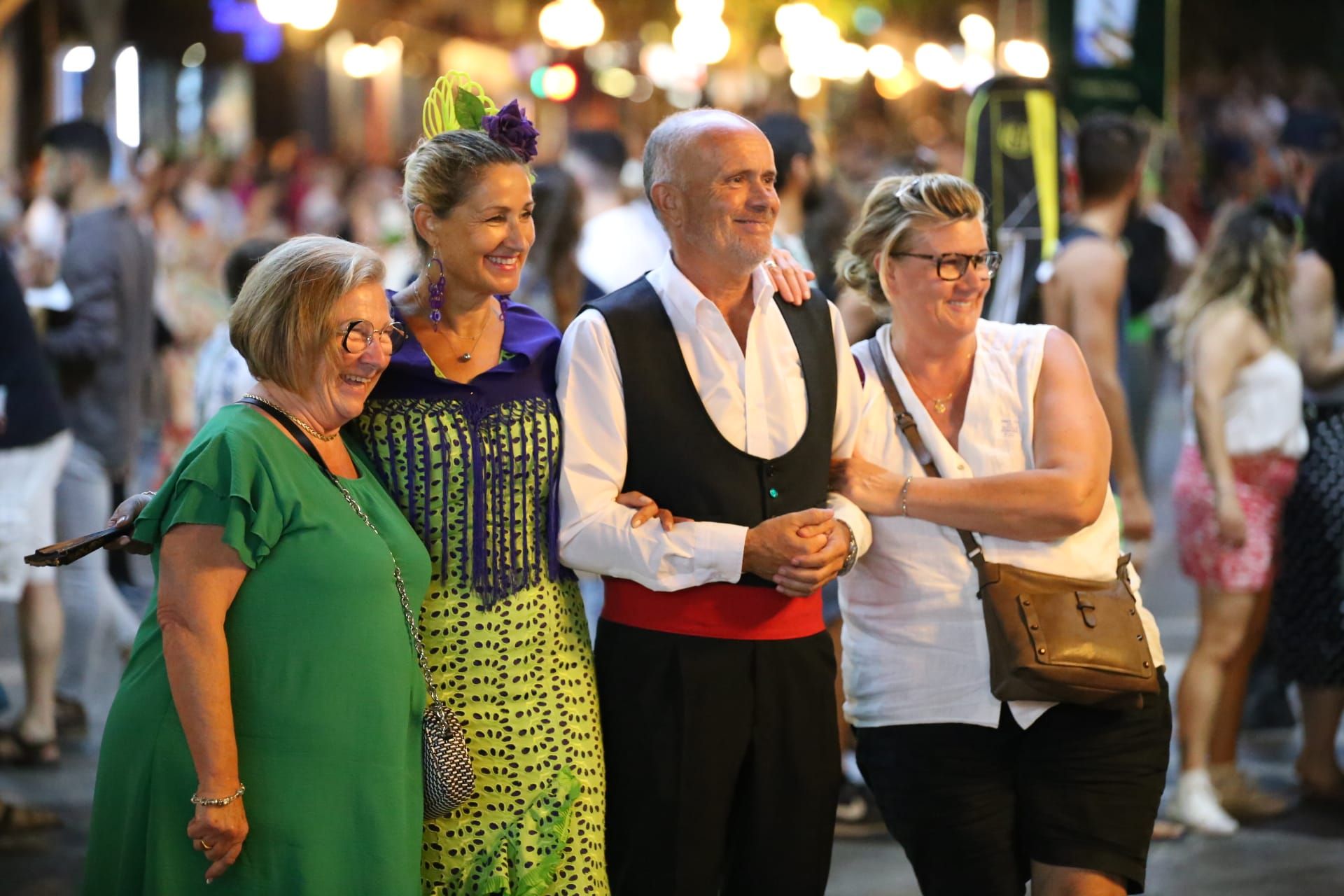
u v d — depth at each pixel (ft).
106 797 14.60
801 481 16.43
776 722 16.34
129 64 77.05
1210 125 105.70
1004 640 15.69
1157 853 24.98
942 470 16.53
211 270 62.39
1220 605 25.85
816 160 28.14
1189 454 26.20
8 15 33.17
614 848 16.46
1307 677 27.37
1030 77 26.35
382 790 14.43
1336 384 27.14
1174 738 30.27
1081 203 26.45
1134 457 25.30
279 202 85.20
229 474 14.17
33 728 28.45
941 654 16.31
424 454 15.44
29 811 25.34
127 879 14.38
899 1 108.06
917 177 16.51
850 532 16.12
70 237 30.66
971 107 26.91
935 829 16.47
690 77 91.45
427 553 15.23
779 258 17.20
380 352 14.80
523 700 15.57
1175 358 26.78
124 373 30.86
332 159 95.86
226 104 103.96
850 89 118.93
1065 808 15.92
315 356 14.62
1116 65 35.42
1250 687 31.94
